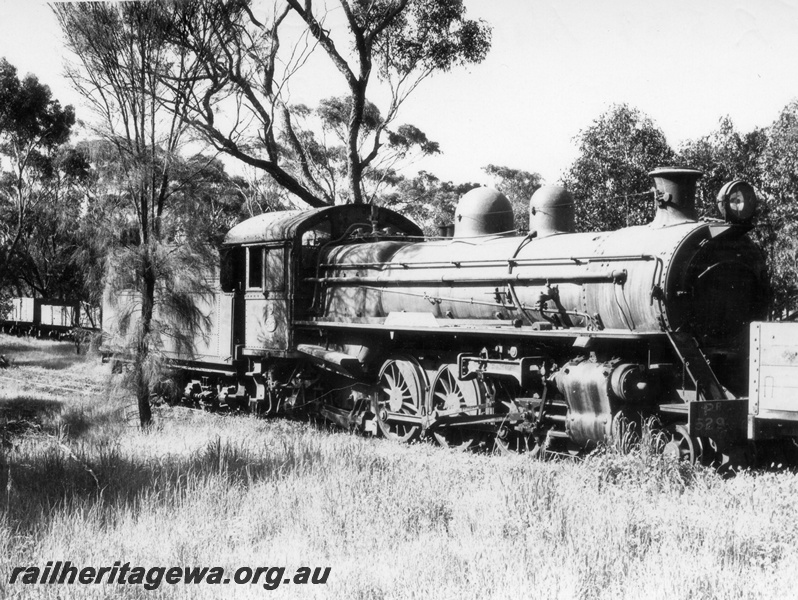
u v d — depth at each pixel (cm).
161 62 1301
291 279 1448
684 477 848
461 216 1318
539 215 1187
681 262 969
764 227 1669
